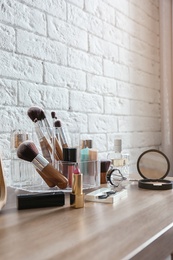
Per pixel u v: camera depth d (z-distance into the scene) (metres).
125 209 0.49
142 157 0.81
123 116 1.14
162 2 1.36
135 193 0.62
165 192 0.63
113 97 1.09
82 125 0.94
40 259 0.30
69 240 0.35
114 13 1.10
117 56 1.12
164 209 0.49
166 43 1.35
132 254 0.31
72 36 0.91
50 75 0.84
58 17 0.87
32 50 0.78
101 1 1.04
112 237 0.36
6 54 0.72
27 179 0.66
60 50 0.87
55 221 0.42
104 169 0.74
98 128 1.01
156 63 1.39
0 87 0.70
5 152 0.71
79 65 0.94
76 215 0.45
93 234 0.37
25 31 0.77
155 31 1.39
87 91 0.97
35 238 0.35
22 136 0.66
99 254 0.31
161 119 1.37
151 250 0.35
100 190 0.60
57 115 0.86
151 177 0.79
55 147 0.65
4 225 0.40
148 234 0.37
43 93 0.81
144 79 1.29
